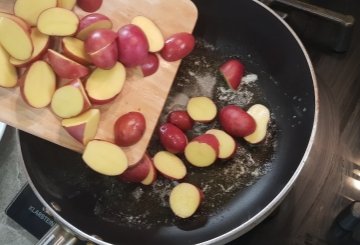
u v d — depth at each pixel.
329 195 0.36
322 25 0.42
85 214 0.35
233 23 0.42
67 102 0.32
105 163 0.33
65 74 0.33
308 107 0.37
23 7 0.32
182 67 0.43
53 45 0.34
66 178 0.37
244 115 0.37
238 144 0.39
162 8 0.36
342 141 0.37
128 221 0.35
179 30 0.37
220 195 0.37
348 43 0.41
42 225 0.38
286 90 0.40
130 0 0.36
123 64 0.35
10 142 0.44
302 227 0.35
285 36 0.39
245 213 0.35
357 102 0.39
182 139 0.37
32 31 0.33
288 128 0.39
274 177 0.36
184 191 0.35
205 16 0.43
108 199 0.37
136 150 0.34
